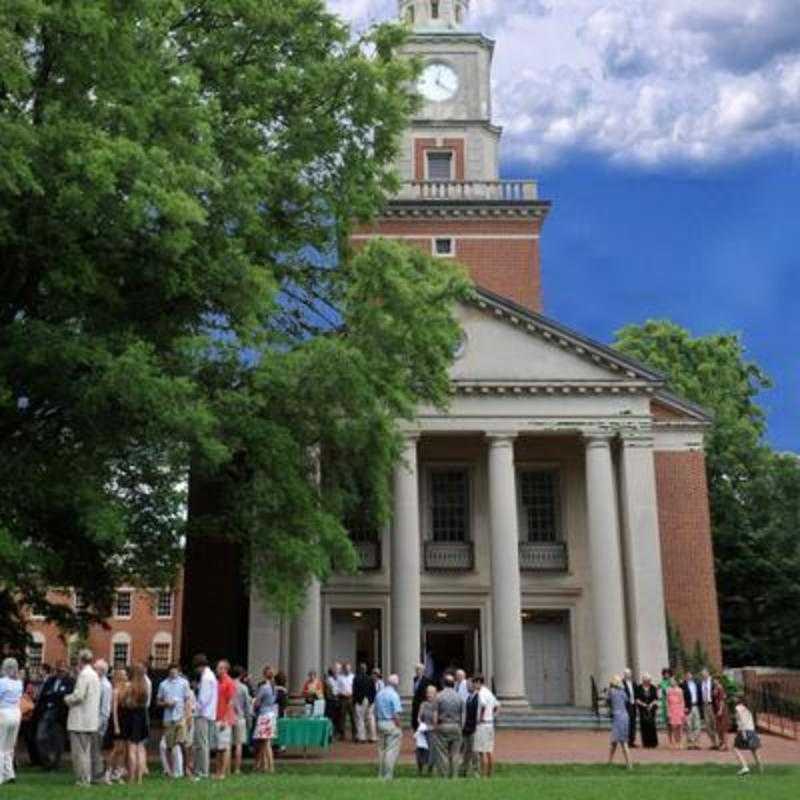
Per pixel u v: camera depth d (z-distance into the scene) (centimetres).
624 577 3650
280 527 2066
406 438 3591
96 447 1834
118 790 1407
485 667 3728
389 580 3750
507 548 3553
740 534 4819
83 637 2820
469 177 4809
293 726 2431
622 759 2434
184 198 1619
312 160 2336
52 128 1603
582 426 3653
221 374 2044
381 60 2486
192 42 2227
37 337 1695
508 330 3716
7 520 1781
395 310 2239
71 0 1583
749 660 4697
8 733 1506
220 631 3766
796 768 2209
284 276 2397
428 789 1467
